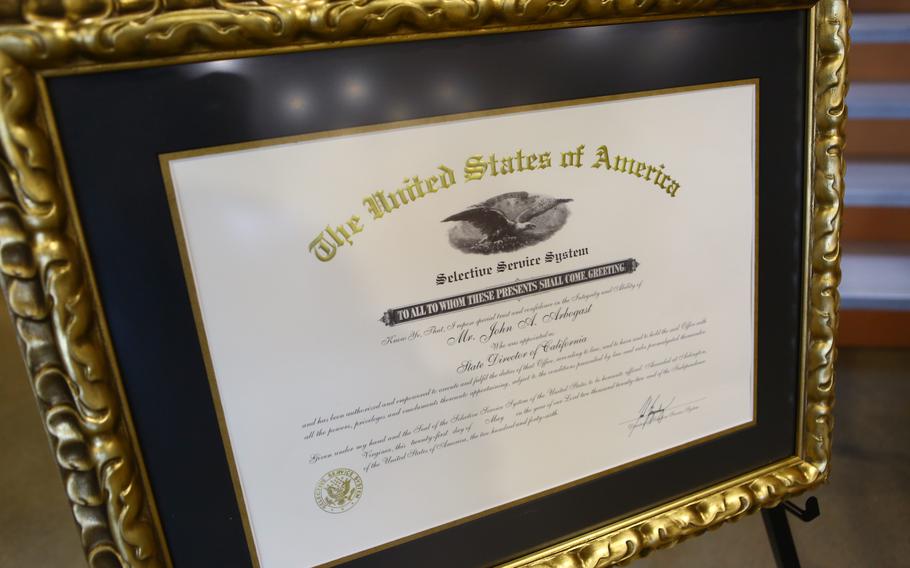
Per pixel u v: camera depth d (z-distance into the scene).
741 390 0.61
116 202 0.40
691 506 0.60
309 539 0.49
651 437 0.58
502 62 0.46
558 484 0.56
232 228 0.42
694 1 0.49
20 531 1.14
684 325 0.57
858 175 1.28
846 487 1.05
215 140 0.41
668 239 0.54
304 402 0.46
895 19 1.35
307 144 0.42
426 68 0.44
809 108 0.55
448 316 0.48
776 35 0.53
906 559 0.92
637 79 0.50
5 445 1.38
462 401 0.50
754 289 0.58
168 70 0.39
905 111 1.21
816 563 0.92
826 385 0.61
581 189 0.50
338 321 0.46
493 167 0.47
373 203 0.45
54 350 0.40
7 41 0.36
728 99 0.53
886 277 1.25
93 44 0.37
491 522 0.54
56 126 0.38
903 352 1.47
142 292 0.42
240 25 0.39
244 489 0.47
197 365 0.44
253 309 0.44
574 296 0.52
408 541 0.52
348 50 0.42
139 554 0.44
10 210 0.38
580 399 0.55
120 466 0.43
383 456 0.49
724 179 0.55
